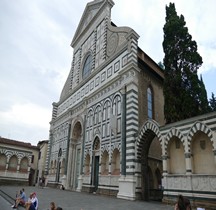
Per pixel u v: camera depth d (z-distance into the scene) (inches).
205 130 693.3
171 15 1108.5
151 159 1088.2
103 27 1456.7
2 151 1770.4
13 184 1781.5
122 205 699.4
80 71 1692.9
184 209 300.4
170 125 814.5
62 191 1277.1
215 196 634.8
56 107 2044.8
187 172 719.1
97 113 1290.6
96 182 1181.1
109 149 1100.5
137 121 1005.2
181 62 1000.2
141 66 1177.4
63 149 1675.7
